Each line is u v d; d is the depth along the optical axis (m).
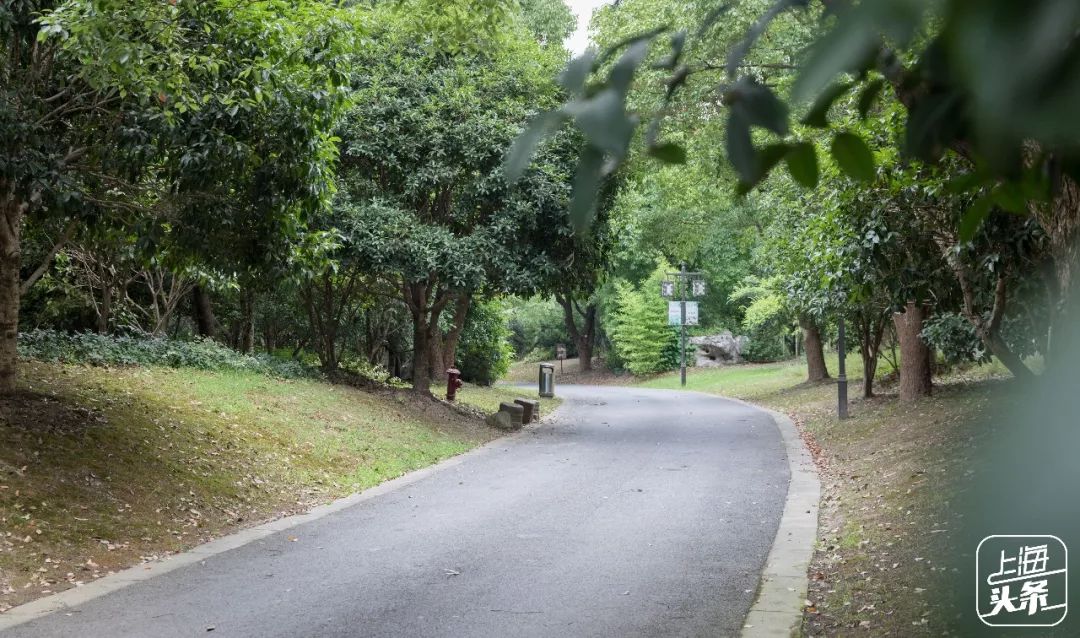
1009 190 1.13
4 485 9.18
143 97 10.38
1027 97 0.63
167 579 8.07
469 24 17.19
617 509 11.51
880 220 12.09
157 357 17.67
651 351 53.81
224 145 11.42
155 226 12.38
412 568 8.51
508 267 20.17
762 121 0.93
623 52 1.00
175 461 11.66
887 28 0.70
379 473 14.26
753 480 13.79
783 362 50.75
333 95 12.38
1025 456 9.70
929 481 10.56
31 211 13.10
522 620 6.86
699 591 7.64
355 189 21.72
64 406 12.23
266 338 28.41
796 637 6.33
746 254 52.81
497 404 28.89
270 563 8.72
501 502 12.09
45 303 21.95
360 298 25.45
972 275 12.49
